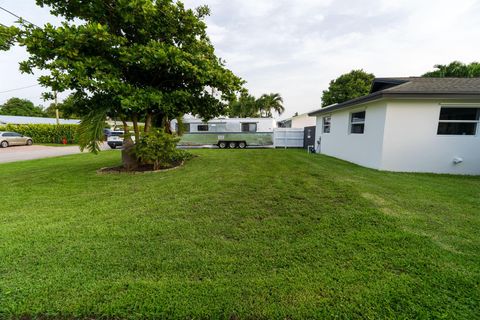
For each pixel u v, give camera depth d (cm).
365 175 584
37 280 187
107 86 509
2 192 445
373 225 289
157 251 232
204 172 622
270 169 669
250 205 364
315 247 239
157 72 631
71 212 338
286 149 1470
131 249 235
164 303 165
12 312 157
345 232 272
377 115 681
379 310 158
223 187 468
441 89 617
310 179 533
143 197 409
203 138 1662
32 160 979
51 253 226
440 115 636
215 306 162
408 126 641
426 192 428
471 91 584
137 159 684
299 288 179
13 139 1898
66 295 171
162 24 617
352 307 161
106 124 580
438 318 152
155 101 568
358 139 788
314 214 326
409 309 159
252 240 254
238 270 202
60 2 546
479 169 625
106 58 562
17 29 480
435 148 638
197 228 284
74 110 647
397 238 255
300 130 1669
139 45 551
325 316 154
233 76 698
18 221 305
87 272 198
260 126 1669
